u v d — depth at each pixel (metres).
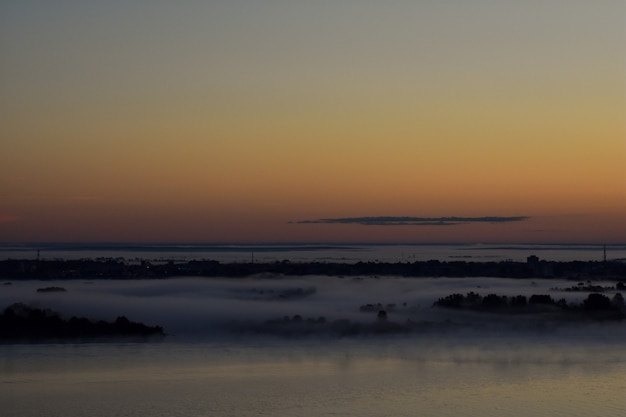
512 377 73.81
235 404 61.06
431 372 77.12
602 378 72.56
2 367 76.56
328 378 73.38
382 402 62.03
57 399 61.41
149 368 77.88
